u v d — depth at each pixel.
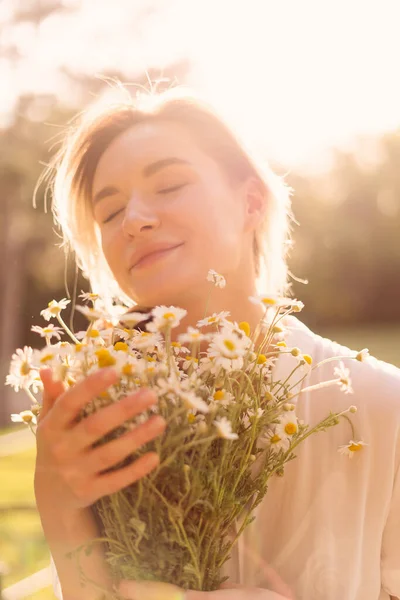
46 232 19.09
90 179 1.43
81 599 1.05
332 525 1.17
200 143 1.29
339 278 29.69
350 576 1.16
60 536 1.02
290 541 1.17
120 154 1.25
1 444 7.09
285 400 1.02
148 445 0.92
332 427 1.21
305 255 27.98
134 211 1.20
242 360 0.96
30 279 23.30
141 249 1.21
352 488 1.19
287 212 1.53
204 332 1.26
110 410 0.85
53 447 0.88
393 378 1.25
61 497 0.95
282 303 1.00
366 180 29.34
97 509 1.05
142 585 0.96
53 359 0.93
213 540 1.00
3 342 20.03
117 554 0.98
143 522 0.91
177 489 0.92
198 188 1.23
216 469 0.92
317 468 1.20
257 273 1.44
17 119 17.75
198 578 0.97
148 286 1.21
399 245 29.53
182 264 1.20
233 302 1.29
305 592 1.15
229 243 1.24
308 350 1.28
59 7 17.23
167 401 0.92
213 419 0.94
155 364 0.95
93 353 0.95
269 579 1.14
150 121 1.30
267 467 1.04
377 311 29.88
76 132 1.43
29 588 2.73
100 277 1.53
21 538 3.51
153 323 0.93
